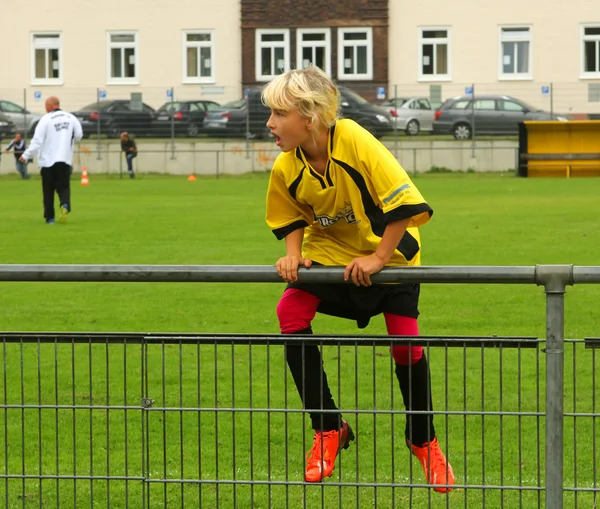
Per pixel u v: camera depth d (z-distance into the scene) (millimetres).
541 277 10609
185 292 32562
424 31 134500
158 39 137250
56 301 30766
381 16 134500
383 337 11016
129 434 17125
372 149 11820
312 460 12656
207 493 14336
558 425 10734
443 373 21062
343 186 12102
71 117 53281
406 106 119062
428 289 32531
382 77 134875
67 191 53594
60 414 18359
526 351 23047
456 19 133625
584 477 14625
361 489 14398
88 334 11344
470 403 18656
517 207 63031
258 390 19875
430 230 48938
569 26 131625
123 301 30797
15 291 32719
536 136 100750
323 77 11938
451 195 75125
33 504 13820
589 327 25938
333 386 19984
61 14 137875
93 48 137875
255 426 17656
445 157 110688
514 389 19719
